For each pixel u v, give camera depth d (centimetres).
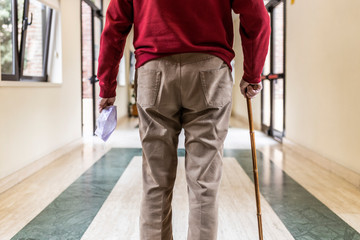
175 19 110
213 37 112
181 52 110
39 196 266
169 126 118
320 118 385
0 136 280
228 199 260
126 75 1012
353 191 284
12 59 338
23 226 208
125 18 121
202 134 115
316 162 387
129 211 234
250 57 120
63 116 443
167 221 127
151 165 120
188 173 119
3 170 285
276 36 589
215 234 120
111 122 136
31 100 343
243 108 877
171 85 112
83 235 195
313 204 251
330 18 354
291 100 492
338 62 336
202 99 112
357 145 300
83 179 316
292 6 485
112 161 394
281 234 199
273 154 441
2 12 316
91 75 610
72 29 481
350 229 207
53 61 435
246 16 112
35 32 403
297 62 466
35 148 353
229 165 374
